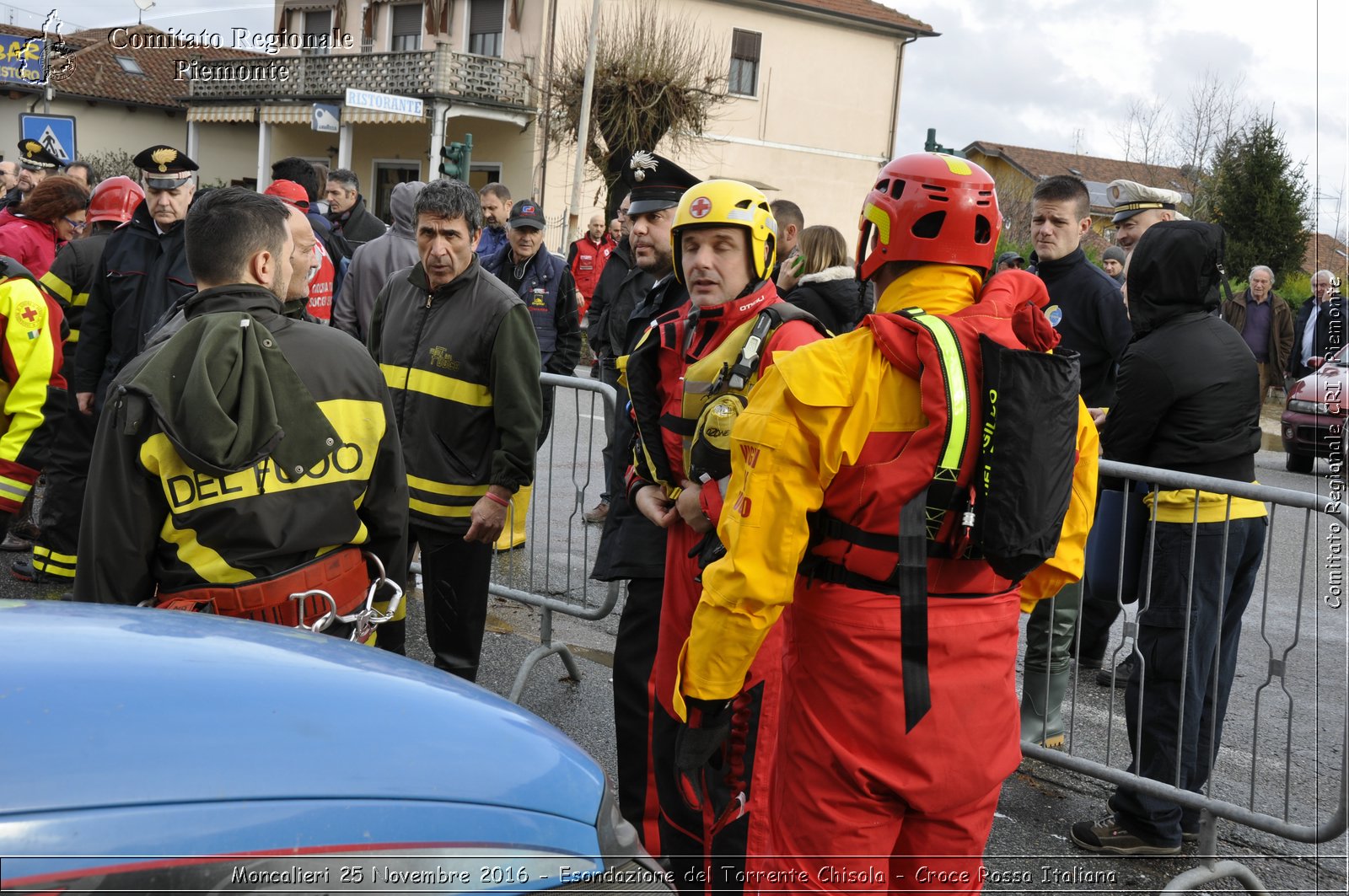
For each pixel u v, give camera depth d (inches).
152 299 201.2
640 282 282.4
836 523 78.9
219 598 95.9
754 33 1234.0
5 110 1344.7
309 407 99.0
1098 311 194.9
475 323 150.9
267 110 1200.8
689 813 114.2
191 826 54.5
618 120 1067.9
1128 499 142.0
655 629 125.1
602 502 286.4
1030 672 163.0
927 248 81.2
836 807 79.7
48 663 62.6
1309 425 458.3
